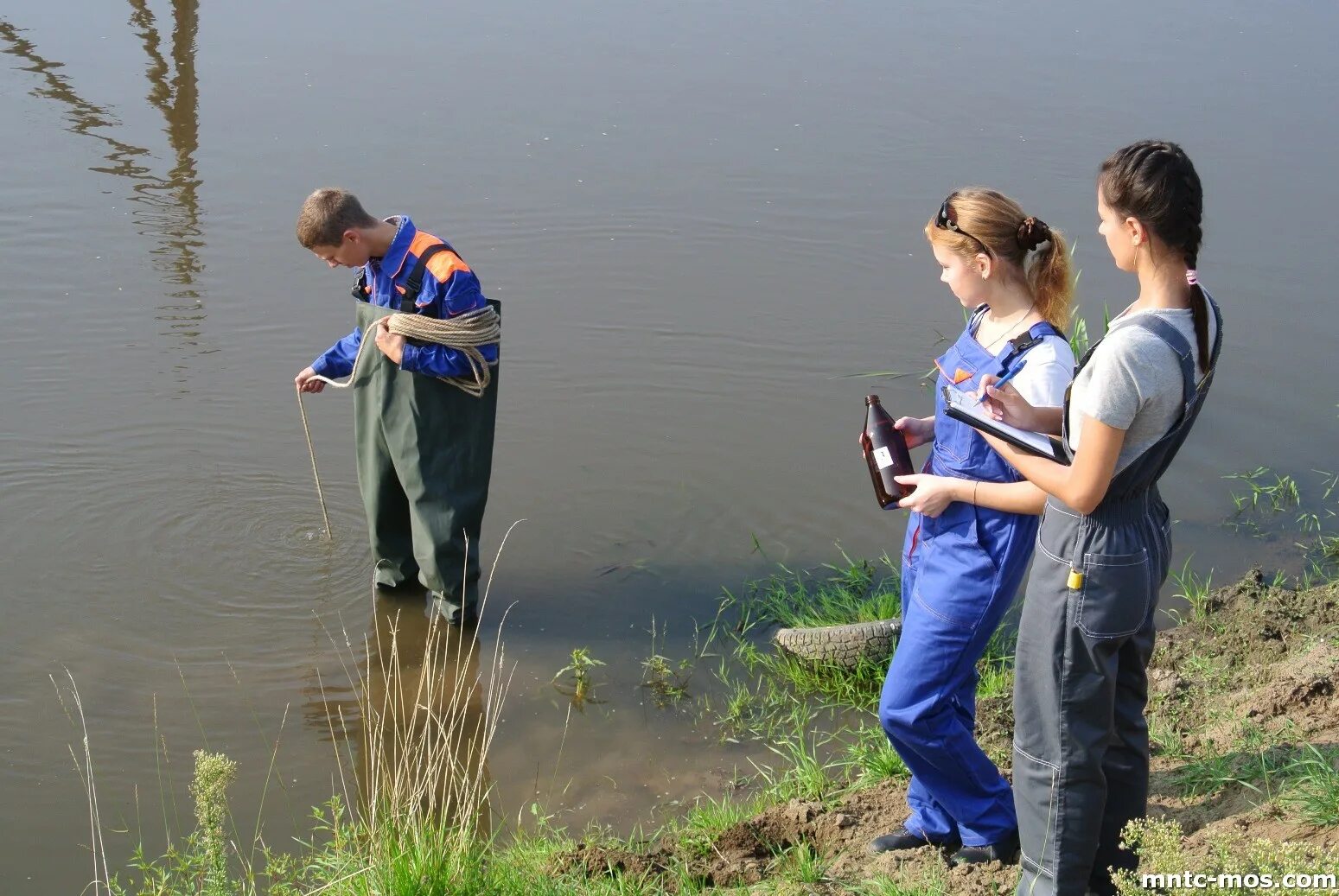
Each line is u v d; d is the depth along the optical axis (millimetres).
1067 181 11219
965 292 3656
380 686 5734
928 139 12156
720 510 7230
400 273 5621
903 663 3785
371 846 4074
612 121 12375
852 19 15492
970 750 3861
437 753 4973
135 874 4578
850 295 9734
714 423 8133
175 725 5430
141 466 7367
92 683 5656
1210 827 3957
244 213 10438
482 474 5984
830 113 12695
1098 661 3160
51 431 7648
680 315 9414
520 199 10883
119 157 11242
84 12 14453
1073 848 3311
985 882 3809
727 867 4297
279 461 7484
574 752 5348
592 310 9453
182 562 6551
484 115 12367
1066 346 3533
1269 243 10375
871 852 4160
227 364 8508
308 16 14719
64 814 4895
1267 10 16188
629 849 4516
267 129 11852
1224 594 6066
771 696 5695
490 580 6566
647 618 6285
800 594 6379
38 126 11727
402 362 5602
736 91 13188
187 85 12695
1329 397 8328
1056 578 3170
